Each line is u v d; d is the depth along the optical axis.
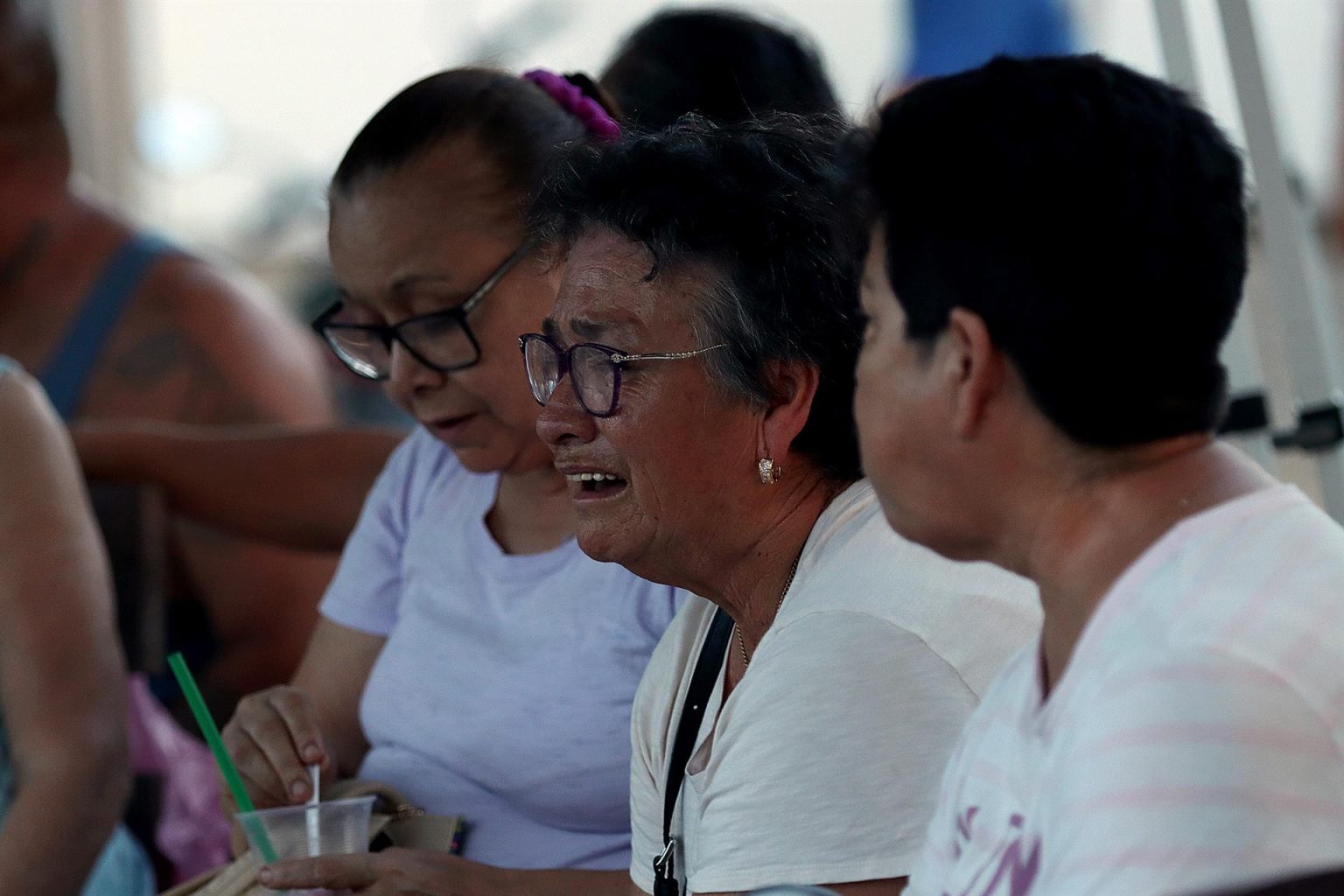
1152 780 2.43
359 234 5.39
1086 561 2.84
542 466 5.61
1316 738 2.46
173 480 7.93
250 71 14.89
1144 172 2.71
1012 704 3.00
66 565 6.25
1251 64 5.79
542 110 5.56
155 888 7.46
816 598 4.01
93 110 14.16
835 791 3.74
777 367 4.12
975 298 2.79
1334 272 8.03
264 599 8.66
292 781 5.43
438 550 5.88
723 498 4.21
